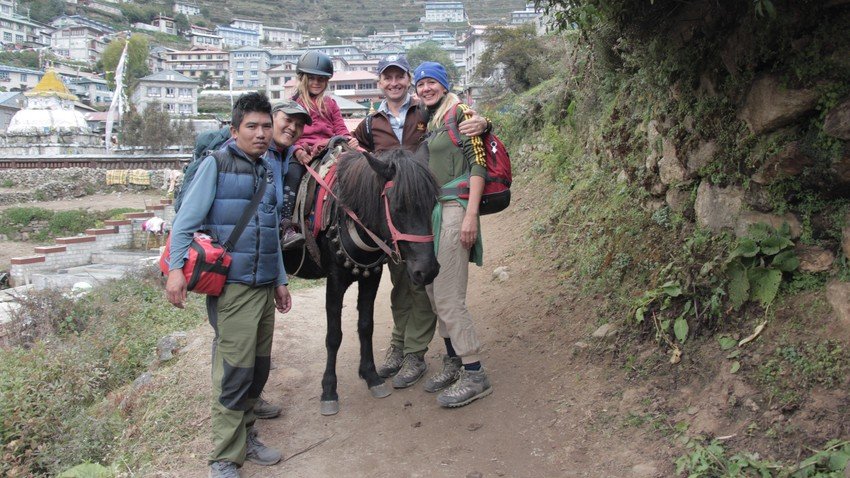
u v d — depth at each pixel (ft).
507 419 11.57
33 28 309.83
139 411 14.44
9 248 80.79
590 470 9.72
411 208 10.55
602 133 20.70
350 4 499.10
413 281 10.80
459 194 12.09
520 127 39.09
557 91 32.22
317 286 25.57
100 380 17.03
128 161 112.06
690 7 11.49
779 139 10.55
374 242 11.78
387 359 14.78
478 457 10.62
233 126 10.69
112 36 323.98
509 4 479.82
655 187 14.85
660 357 11.37
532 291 17.15
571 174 25.27
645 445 9.82
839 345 9.09
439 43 370.94
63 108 130.62
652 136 15.55
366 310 13.24
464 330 12.09
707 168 12.46
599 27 16.49
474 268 22.20
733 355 10.21
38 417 13.84
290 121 11.70
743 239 10.77
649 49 13.03
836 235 10.01
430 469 10.50
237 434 10.69
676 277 12.21
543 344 13.92
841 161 9.57
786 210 10.68
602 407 11.03
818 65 9.54
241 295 10.49
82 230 86.58
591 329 13.43
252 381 11.19
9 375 16.37
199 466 11.51
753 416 9.25
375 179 11.11
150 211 67.31
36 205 97.71
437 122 12.54
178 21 382.83
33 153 119.14
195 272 9.93
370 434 11.94
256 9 458.50
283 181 12.52
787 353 9.55
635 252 14.33
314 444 11.84
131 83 227.20
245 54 302.45
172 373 15.76
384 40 413.80
